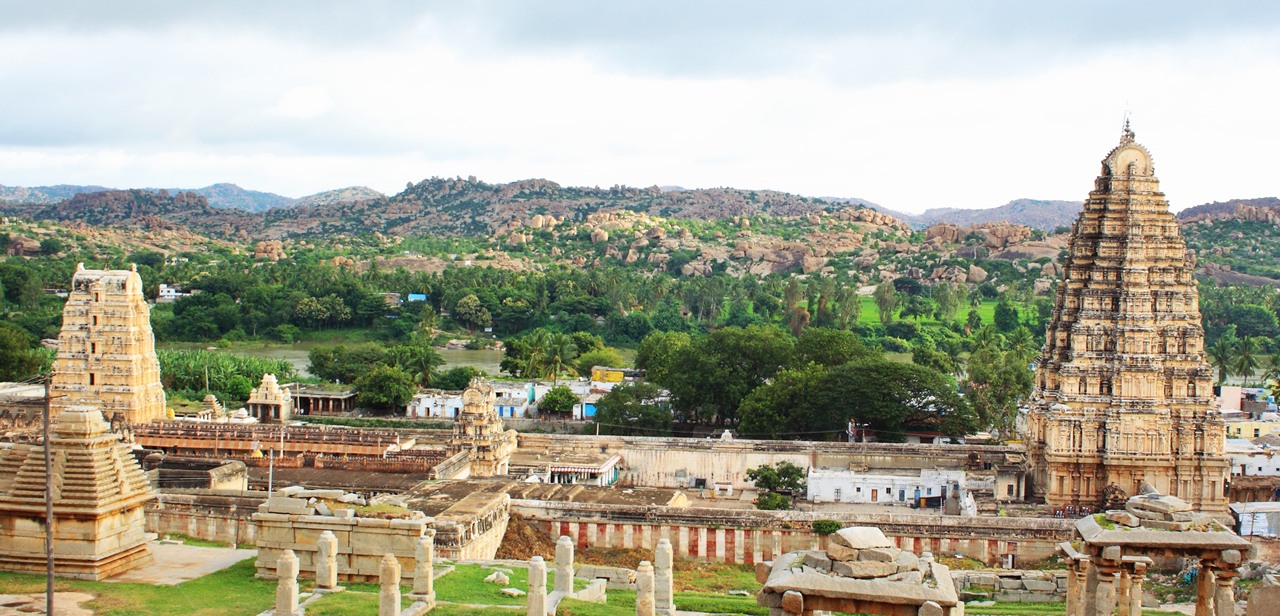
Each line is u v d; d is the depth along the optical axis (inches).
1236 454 5147.6
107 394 5487.2
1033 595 3024.1
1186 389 4293.8
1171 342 4291.3
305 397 7554.1
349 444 5147.6
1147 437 4254.4
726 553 3740.2
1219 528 1975.9
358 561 2389.3
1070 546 2129.7
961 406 5762.8
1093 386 4318.4
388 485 4237.2
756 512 3754.9
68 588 2178.9
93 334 5506.9
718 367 6673.2
